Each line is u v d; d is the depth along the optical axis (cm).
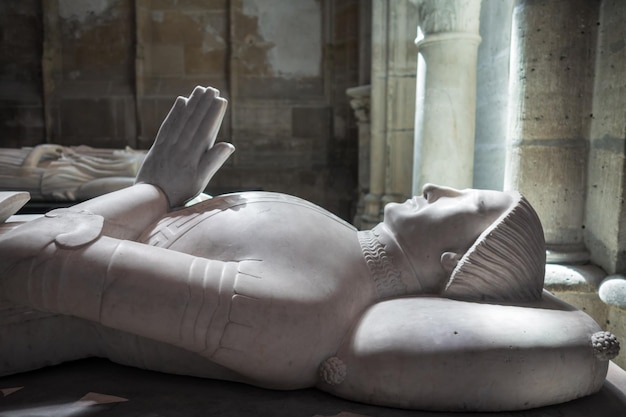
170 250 132
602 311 207
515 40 223
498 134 284
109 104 639
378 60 418
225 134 649
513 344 127
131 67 639
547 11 210
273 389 140
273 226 142
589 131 215
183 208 156
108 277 122
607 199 204
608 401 136
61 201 332
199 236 143
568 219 218
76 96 637
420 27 295
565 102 212
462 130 285
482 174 308
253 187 642
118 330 147
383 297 153
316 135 645
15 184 329
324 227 150
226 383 145
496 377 125
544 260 152
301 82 644
